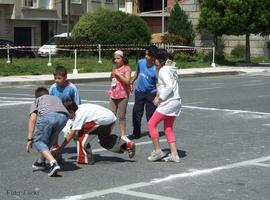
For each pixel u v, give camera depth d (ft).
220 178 26.08
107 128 28.50
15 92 67.26
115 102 36.17
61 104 26.61
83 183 24.71
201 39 159.22
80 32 131.85
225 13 133.69
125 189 23.75
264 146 34.58
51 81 81.30
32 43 173.17
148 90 36.52
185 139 36.88
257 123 44.16
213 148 33.81
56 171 25.64
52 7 175.42
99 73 96.43
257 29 134.72
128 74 35.73
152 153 29.81
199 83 84.17
